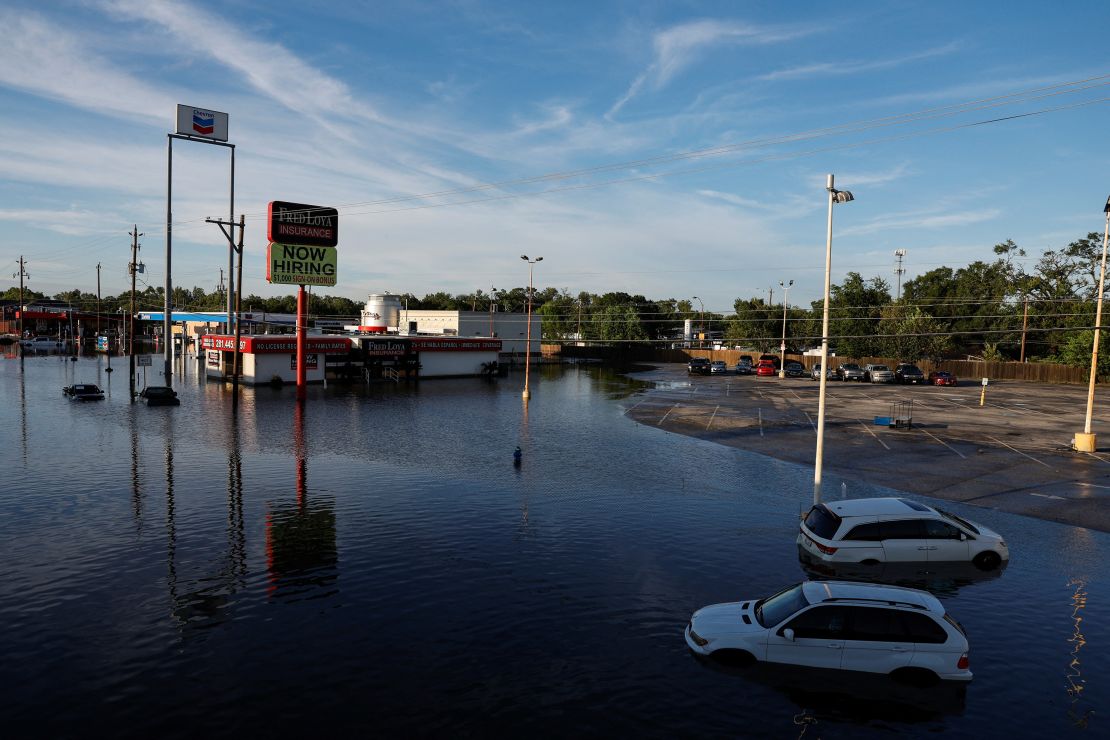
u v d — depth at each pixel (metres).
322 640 14.12
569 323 139.25
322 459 32.72
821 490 27.41
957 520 19.42
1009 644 14.14
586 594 16.66
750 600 15.06
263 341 66.25
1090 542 21.12
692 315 164.25
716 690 12.14
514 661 13.23
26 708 11.51
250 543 20.36
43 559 18.81
